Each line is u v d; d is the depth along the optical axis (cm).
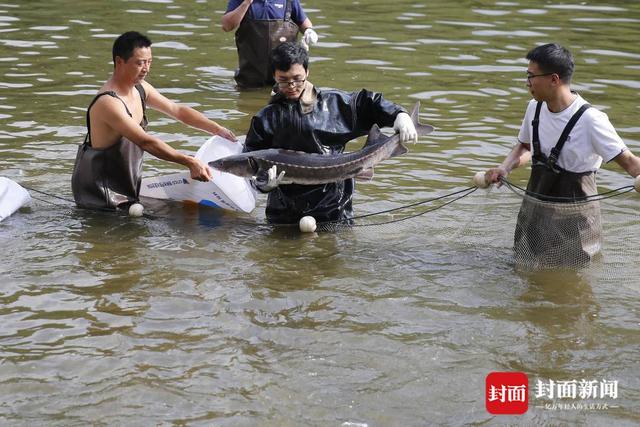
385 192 1005
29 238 877
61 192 1003
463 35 1764
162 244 871
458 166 1088
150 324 709
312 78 1459
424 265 827
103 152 952
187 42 1697
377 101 888
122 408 599
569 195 805
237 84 1445
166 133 1197
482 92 1402
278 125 889
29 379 631
